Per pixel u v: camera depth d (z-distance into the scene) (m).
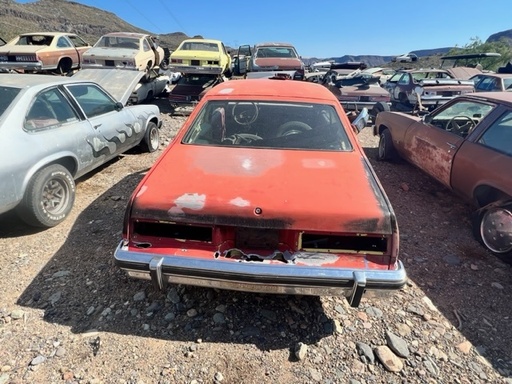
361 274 2.12
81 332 2.42
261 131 3.13
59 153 3.87
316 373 2.19
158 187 2.36
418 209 4.64
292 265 2.16
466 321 2.68
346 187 2.40
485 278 3.22
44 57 12.25
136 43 12.09
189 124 3.20
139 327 2.48
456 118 4.78
